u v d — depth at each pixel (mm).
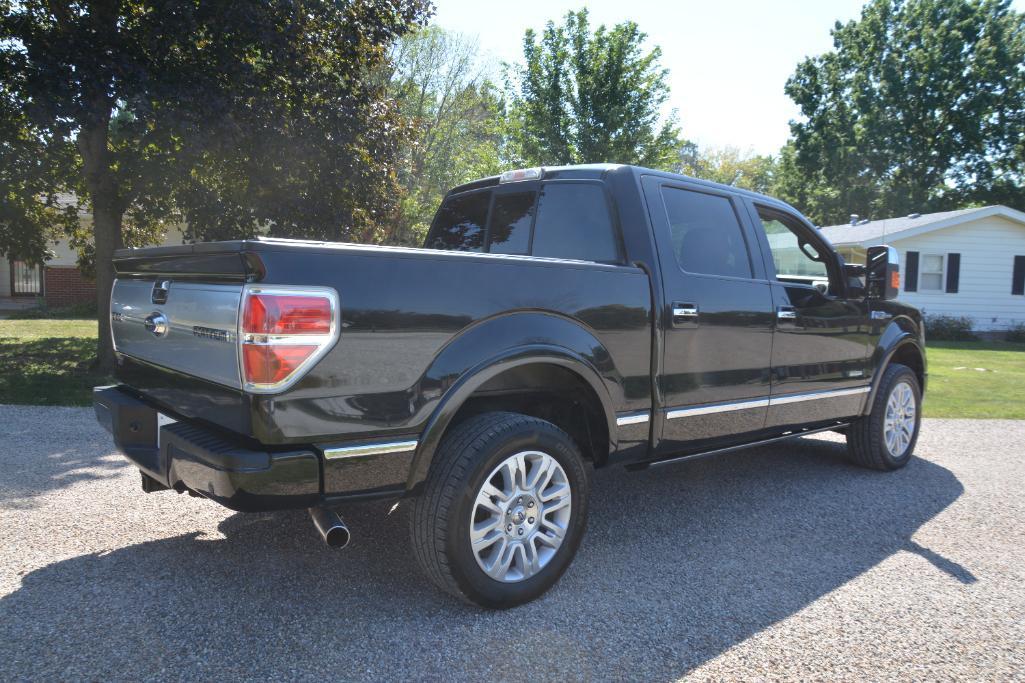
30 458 5184
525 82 25672
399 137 11875
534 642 2684
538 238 4129
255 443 2482
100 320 10227
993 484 5059
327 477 2535
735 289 4008
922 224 21609
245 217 10758
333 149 10453
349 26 10461
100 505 4141
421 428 2705
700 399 3826
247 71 9289
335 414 2498
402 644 2639
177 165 9680
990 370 13031
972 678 2500
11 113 9469
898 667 2566
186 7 8570
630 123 24797
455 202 4766
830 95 38938
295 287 2398
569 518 3117
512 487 2930
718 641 2725
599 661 2561
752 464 5547
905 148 36719
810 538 3885
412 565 3361
